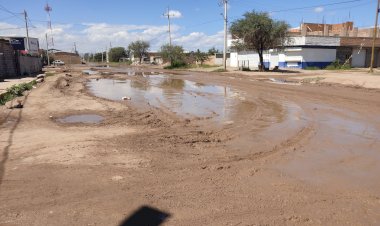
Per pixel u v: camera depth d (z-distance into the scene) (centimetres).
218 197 554
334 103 1608
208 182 618
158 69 6362
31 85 2397
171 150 817
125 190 574
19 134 966
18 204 521
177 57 7069
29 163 704
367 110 1402
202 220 478
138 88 2483
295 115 1317
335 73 3869
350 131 1041
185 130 1051
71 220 473
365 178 655
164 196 554
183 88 2458
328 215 500
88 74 4378
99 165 692
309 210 514
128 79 3466
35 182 604
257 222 475
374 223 479
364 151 835
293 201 545
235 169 693
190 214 495
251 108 1503
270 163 737
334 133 1017
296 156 791
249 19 4531
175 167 694
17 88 2006
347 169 704
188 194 564
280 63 5828
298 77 3388
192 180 626
